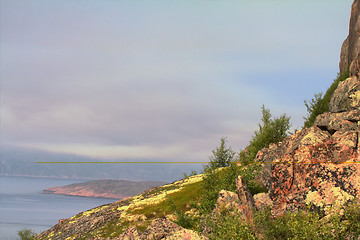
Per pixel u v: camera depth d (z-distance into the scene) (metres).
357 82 36.69
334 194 27.20
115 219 62.22
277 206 30.62
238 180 32.94
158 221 31.66
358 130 31.52
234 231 27.94
